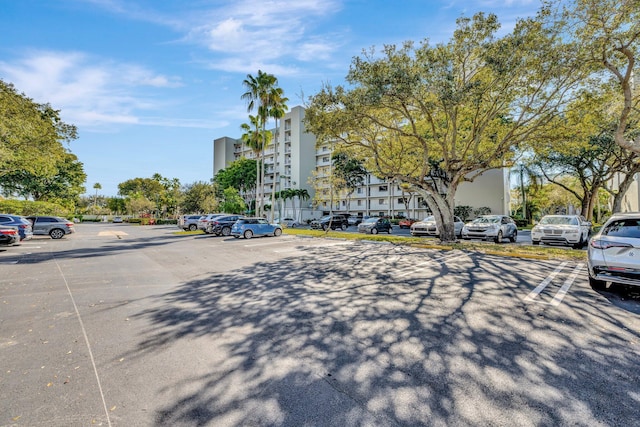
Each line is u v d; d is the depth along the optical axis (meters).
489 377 2.99
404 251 12.39
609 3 8.92
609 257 5.49
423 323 4.43
